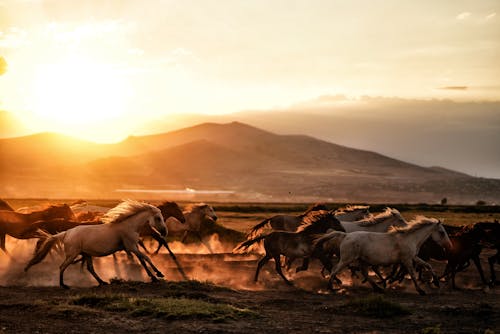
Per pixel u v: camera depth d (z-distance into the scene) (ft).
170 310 43.27
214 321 41.55
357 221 70.49
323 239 60.03
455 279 70.23
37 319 41.50
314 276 69.10
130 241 57.77
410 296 56.08
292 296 54.90
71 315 42.47
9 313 43.21
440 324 41.55
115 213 57.62
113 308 44.70
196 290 55.72
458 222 179.83
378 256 57.82
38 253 57.62
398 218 68.33
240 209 249.96
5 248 73.92
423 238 58.54
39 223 67.36
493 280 65.67
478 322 43.11
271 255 64.69
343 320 43.62
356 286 62.54
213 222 106.83
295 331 39.68
